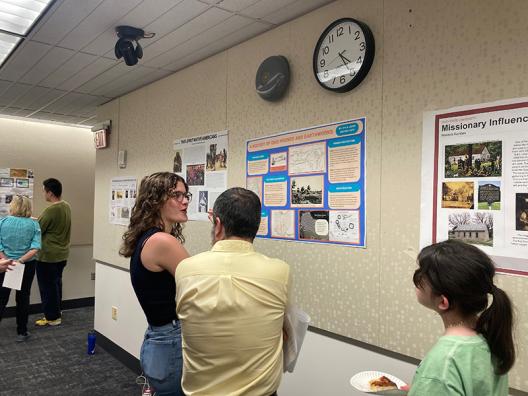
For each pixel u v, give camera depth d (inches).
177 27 88.9
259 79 87.1
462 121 56.8
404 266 63.2
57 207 182.2
